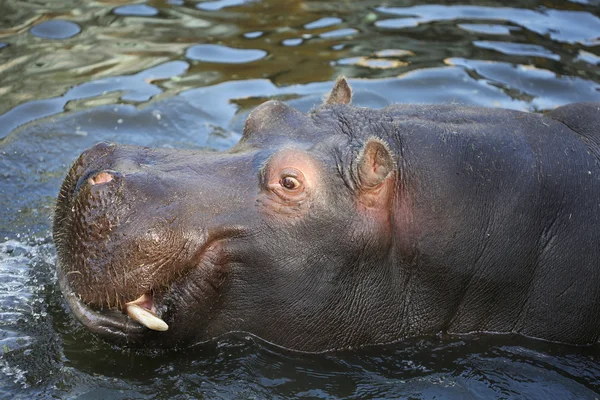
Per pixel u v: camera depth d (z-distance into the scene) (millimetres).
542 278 9914
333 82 15711
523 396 9453
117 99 15148
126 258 8703
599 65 16641
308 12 18812
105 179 8789
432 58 16766
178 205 8945
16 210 12391
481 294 9914
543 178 9812
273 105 9953
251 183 9305
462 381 9633
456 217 9578
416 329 9992
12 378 9305
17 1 18531
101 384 9273
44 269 11219
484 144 9812
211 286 9312
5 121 14383
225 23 18094
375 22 18375
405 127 9789
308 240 9273
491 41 17562
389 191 9469
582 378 9766
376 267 9578
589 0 19516
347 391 9391
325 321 9617
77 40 17109
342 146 9523
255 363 9609
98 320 9305
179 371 9508
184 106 15016
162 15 18375
